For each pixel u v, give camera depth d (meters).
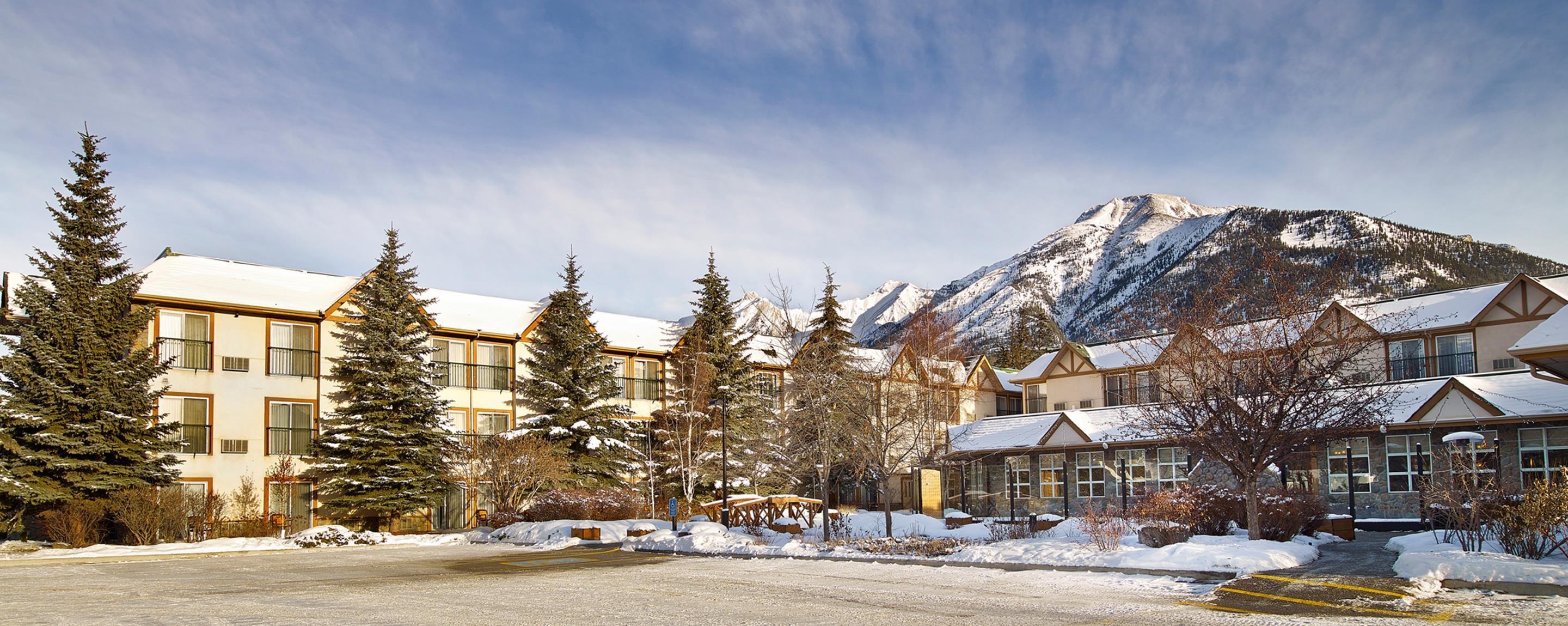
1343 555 19.98
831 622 13.10
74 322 32.12
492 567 22.75
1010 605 14.46
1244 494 23.78
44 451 31.30
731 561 22.92
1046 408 55.50
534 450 39.38
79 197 33.97
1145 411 24.86
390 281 39.16
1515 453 31.34
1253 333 21.27
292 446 38.25
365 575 21.05
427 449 37.66
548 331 44.66
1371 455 34.12
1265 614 13.05
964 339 39.09
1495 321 38.66
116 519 32.22
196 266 39.16
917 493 47.81
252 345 37.75
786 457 42.22
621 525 33.66
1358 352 21.17
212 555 28.81
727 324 49.19
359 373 38.09
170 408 35.75
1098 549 20.84
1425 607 13.15
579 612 14.37
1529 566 15.55
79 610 15.29
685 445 45.31
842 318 47.34
